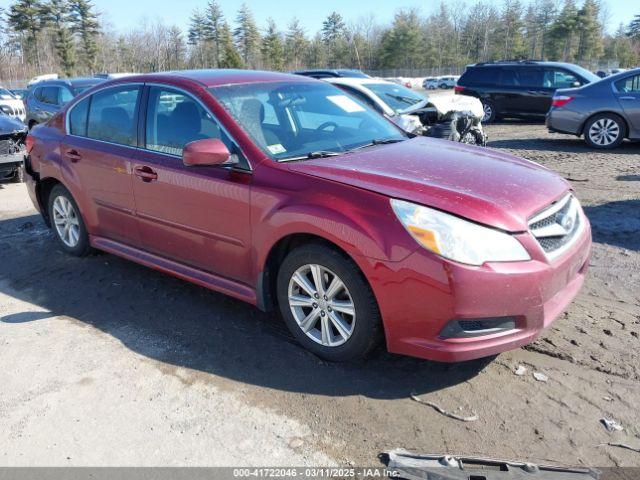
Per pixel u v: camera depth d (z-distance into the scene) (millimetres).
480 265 2773
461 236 2791
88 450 2680
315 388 3107
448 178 3213
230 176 3545
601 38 88938
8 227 6375
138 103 4262
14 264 5148
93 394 3107
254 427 2809
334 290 3189
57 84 12883
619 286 4277
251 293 3627
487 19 92062
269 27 84938
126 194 4293
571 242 3215
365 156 3598
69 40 71812
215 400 3029
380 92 9570
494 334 2885
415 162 3490
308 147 3758
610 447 2600
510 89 15156
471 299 2771
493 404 2920
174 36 84812
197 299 4277
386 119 4621
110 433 2793
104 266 4992
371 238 2922
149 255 4359
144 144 4172
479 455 2568
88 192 4676
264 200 3361
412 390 3062
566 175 7945
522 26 92062
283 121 3908
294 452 2633
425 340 2910
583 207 6266
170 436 2760
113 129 4453
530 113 15062
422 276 2812
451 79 57531
